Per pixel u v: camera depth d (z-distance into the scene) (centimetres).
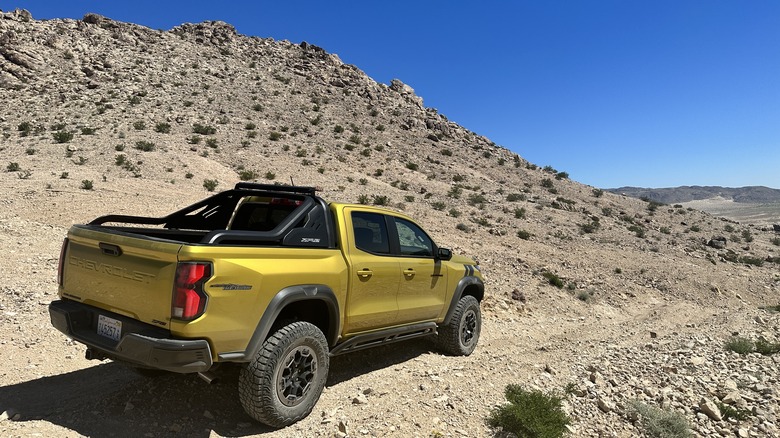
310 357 433
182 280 354
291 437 397
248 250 395
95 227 438
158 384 473
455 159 5141
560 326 1053
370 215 545
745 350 796
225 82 6150
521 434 433
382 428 420
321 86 7144
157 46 7212
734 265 2589
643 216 4209
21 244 1072
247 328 385
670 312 1365
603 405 524
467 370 610
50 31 6431
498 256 1739
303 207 471
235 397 462
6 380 477
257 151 3697
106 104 4434
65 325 405
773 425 497
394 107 6981
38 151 2834
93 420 398
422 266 592
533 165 5725
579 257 2019
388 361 624
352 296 488
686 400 558
